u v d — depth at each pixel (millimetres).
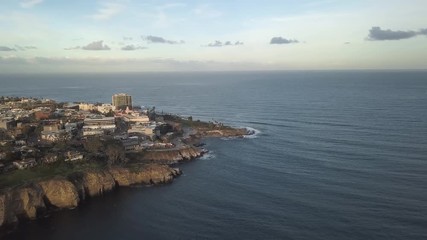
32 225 135125
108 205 151750
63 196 150875
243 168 192375
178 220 135750
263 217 134625
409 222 127250
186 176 184125
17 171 161750
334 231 122938
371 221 128500
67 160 179750
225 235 123500
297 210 139000
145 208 147500
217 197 155125
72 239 125000
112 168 176625
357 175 172875
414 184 159875
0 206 134125
